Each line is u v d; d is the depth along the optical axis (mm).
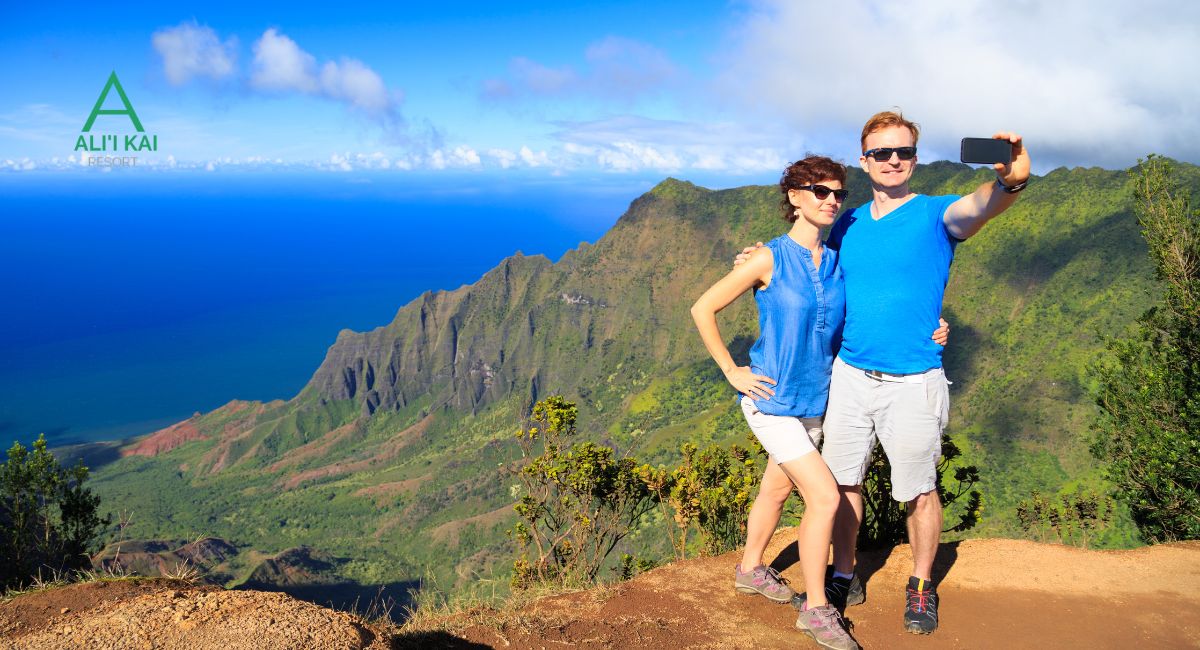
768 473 3592
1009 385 101688
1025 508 6594
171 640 2320
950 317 123062
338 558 133750
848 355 3344
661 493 5496
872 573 3971
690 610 3523
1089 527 6391
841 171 3059
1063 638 3236
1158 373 6324
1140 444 6148
